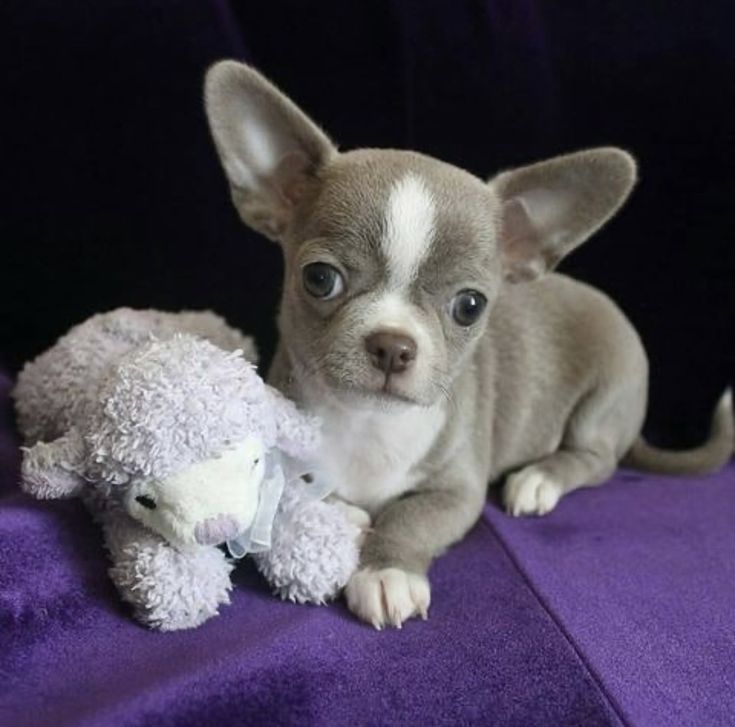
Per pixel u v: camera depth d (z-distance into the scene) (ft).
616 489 0.98
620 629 0.68
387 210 0.72
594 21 1.06
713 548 0.81
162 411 0.61
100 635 0.62
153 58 0.99
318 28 1.04
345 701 0.58
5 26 0.96
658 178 1.08
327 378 0.73
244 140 0.81
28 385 0.78
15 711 0.54
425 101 1.06
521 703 0.59
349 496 0.84
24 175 0.99
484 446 0.90
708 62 1.06
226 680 0.56
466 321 0.77
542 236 0.87
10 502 0.67
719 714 0.60
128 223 1.03
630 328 1.05
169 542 0.62
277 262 1.08
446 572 0.77
